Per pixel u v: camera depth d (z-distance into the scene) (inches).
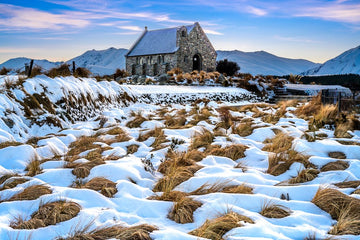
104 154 313.1
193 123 477.1
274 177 249.9
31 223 161.3
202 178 228.7
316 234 156.3
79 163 274.2
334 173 241.6
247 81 1272.1
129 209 188.5
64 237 151.6
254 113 620.4
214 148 322.0
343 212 173.6
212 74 1357.0
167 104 811.4
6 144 313.6
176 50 1888.5
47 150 321.1
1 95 409.4
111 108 633.6
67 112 502.9
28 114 428.1
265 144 352.8
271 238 149.2
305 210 186.7
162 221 174.1
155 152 321.1
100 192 209.0
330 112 499.2
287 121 493.7
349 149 297.1
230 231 155.7
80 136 405.7
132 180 236.8
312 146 312.5
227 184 222.1
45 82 510.9
